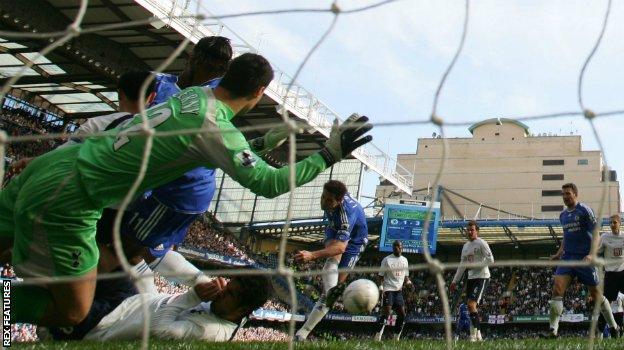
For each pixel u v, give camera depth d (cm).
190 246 3234
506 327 4025
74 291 371
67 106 2939
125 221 503
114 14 2205
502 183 6719
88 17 2259
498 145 6844
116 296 496
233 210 4344
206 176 537
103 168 347
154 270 569
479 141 6912
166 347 389
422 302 3953
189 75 543
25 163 493
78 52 2319
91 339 464
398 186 4353
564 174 6581
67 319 386
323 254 814
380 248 3906
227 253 3531
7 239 397
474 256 1203
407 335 3981
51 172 349
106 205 359
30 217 347
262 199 4325
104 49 2414
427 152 6988
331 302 859
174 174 365
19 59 2423
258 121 2973
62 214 347
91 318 462
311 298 3244
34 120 2819
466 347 506
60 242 355
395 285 1360
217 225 3941
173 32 2291
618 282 1028
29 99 2794
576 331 3816
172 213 522
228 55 539
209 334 480
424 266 254
